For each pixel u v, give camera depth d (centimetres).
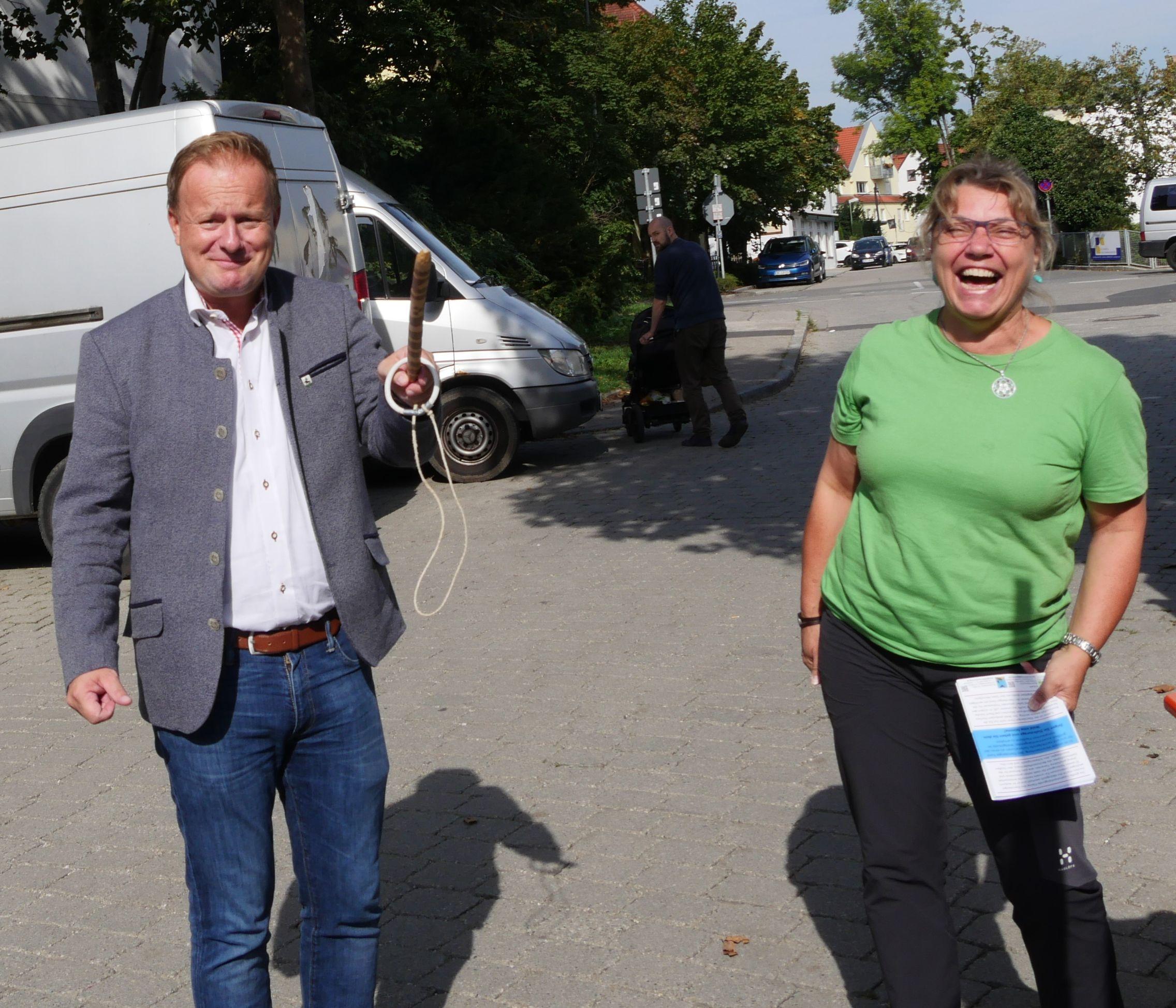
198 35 1592
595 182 2842
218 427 271
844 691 288
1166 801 430
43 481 939
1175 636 590
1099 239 4006
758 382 1614
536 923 387
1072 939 270
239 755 275
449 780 500
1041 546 269
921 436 270
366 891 290
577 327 2211
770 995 341
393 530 973
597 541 884
